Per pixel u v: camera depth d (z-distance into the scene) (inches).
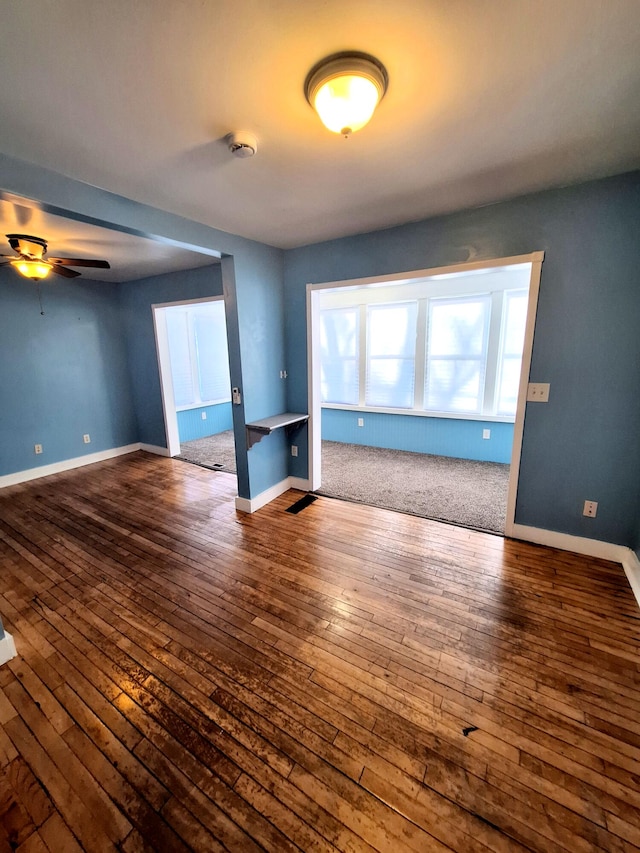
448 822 45.8
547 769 51.1
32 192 68.0
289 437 147.8
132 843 44.6
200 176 74.0
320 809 47.3
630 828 44.9
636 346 86.8
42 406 173.0
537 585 88.9
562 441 98.3
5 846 44.4
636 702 60.3
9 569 99.5
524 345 97.7
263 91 50.1
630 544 94.9
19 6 36.6
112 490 154.3
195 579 94.1
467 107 54.9
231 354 121.6
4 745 55.7
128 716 59.7
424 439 200.1
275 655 70.8
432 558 101.0
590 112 56.6
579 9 39.0
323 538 112.7
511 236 93.5
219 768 52.2
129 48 42.0
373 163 70.8
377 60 45.6
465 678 65.1
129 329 201.2
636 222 82.0
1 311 157.6
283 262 133.0
